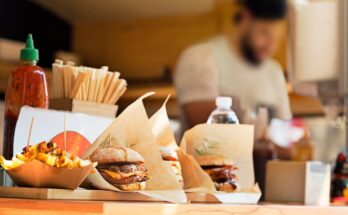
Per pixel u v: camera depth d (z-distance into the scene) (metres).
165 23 4.11
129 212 0.90
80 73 1.29
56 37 4.11
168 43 4.12
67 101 1.28
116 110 1.37
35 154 0.98
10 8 3.68
